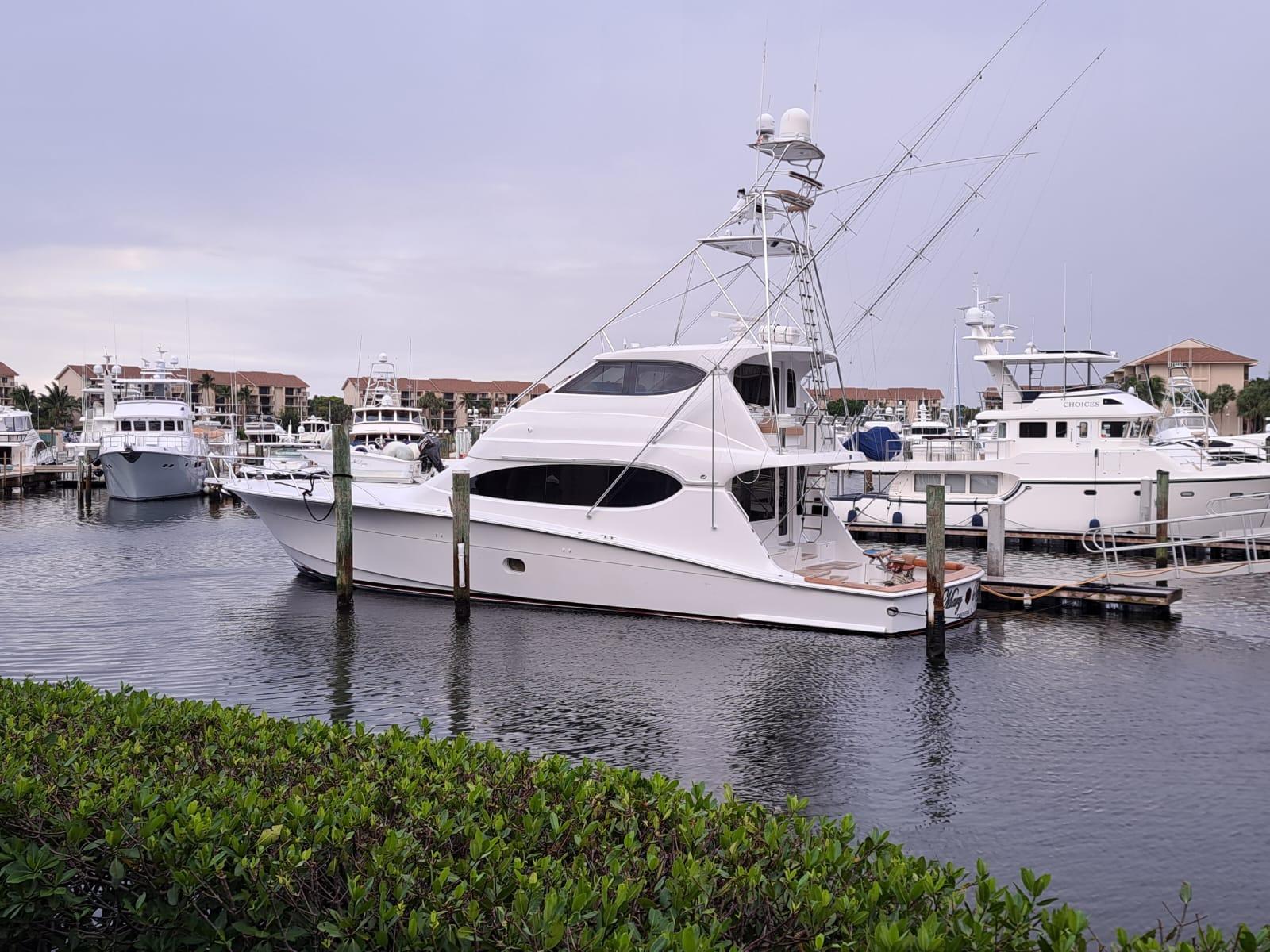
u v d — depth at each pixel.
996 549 21.56
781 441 18.52
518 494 19.36
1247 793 10.52
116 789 5.52
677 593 18.09
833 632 17.31
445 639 16.98
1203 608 20.36
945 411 57.31
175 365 58.78
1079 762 11.46
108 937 5.22
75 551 29.36
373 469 36.84
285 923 5.00
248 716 7.53
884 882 4.82
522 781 6.36
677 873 4.88
